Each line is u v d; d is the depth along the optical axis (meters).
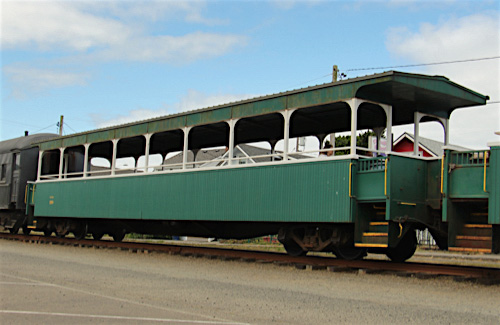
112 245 17.27
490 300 7.70
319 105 11.62
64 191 19.12
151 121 16.22
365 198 10.67
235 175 13.26
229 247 20.70
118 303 7.19
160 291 8.33
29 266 11.37
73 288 8.46
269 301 7.55
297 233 12.55
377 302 7.50
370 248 11.87
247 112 13.26
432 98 11.60
